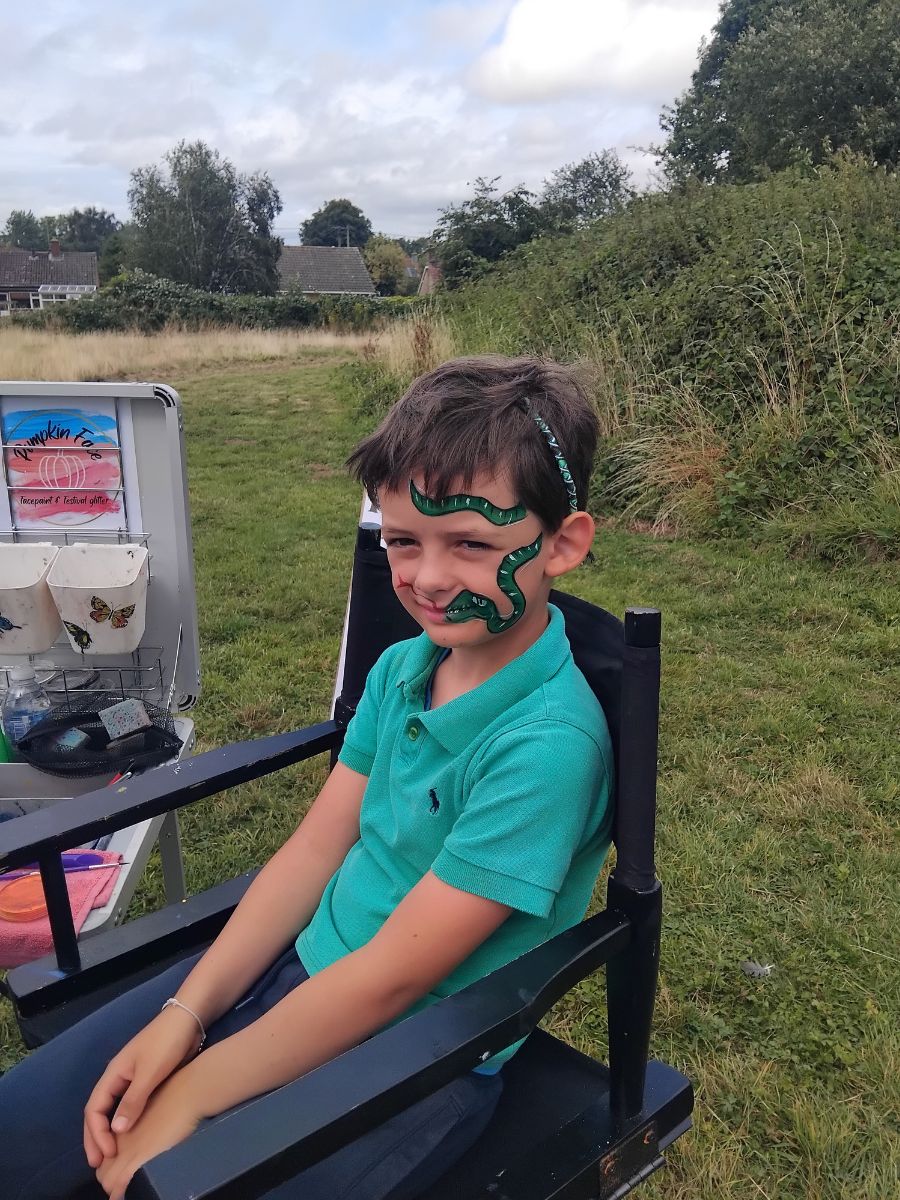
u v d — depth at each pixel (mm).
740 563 5137
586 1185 1096
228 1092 1051
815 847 2676
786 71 21391
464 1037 914
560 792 1027
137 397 2049
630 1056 1122
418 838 1150
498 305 10445
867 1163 1728
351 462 1163
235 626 4398
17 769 1967
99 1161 1056
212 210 41062
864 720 3436
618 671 1126
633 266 8164
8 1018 2055
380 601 1559
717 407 6336
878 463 5461
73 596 2021
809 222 6988
